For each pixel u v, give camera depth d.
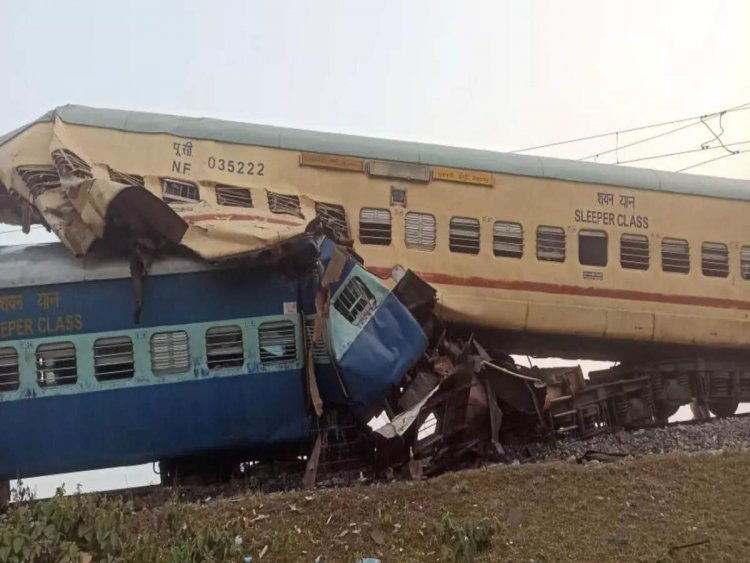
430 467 13.69
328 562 9.51
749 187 18.61
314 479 12.93
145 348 13.24
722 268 17.98
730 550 9.48
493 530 9.80
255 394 13.41
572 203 17.12
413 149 16.52
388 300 13.85
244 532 10.22
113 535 9.03
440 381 14.23
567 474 11.57
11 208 15.88
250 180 15.55
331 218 15.66
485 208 16.59
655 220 17.64
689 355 18.45
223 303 13.53
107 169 14.99
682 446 14.98
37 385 13.01
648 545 9.56
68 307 13.24
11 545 8.28
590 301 16.91
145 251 13.31
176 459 14.05
